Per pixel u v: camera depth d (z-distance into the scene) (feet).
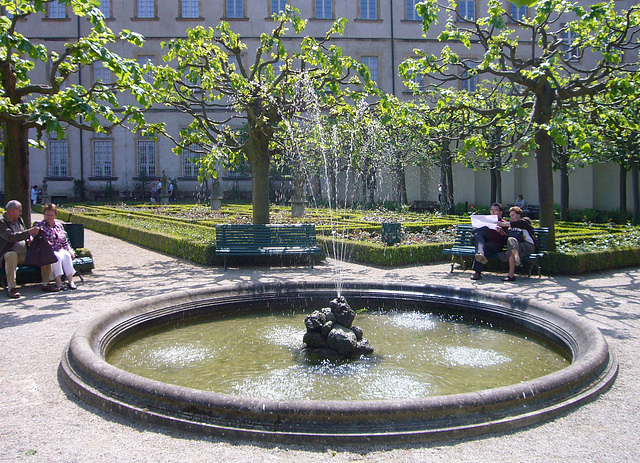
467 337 19.36
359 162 74.02
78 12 27.71
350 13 110.83
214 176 38.58
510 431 11.23
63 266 26.68
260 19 111.34
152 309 20.08
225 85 41.29
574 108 38.45
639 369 14.93
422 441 10.68
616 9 90.22
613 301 23.88
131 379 12.37
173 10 111.55
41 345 17.25
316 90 39.45
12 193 30.91
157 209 79.30
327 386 14.37
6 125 30.53
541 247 30.60
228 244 33.86
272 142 42.70
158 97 37.06
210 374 15.30
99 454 10.28
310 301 23.77
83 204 100.58
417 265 35.12
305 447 10.53
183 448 10.55
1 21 26.89
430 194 100.83
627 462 9.96
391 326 20.85
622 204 69.46
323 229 45.73
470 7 107.96
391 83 111.14
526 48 103.86
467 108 35.63
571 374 12.92
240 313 22.74
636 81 31.78
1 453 10.30
